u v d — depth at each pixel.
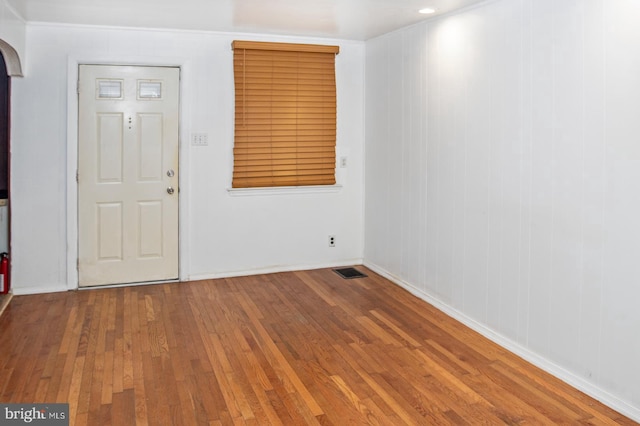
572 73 2.88
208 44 4.77
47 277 4.50
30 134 4.35
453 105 3.90
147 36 4.59
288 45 4.96
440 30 4.03
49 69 4.36
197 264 4.94
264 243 5.16
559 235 3.00
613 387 2.69
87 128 4.52
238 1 3.64
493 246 3.53
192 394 2.77
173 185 4.80
